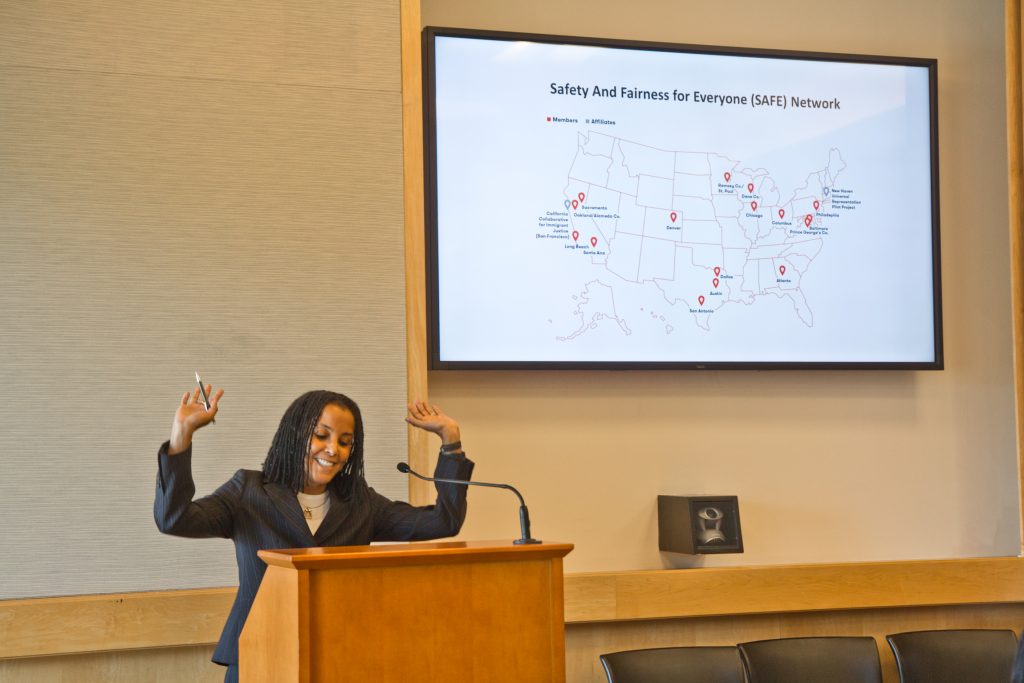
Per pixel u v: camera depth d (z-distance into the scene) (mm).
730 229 4277
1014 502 4559
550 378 4133
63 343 3418
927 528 4453
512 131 4086
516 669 2049
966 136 4598
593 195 4152
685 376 4266
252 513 2510
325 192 3672
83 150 3477
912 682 3891
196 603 3436
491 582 2051
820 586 4152
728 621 4125
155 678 3447
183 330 3520
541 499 4082
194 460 3490
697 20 4375
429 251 3949
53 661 3361
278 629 1967
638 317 4164
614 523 4145
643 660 3582
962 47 4602
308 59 3695
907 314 4418
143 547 3441
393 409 3676
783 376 4367
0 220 3393
